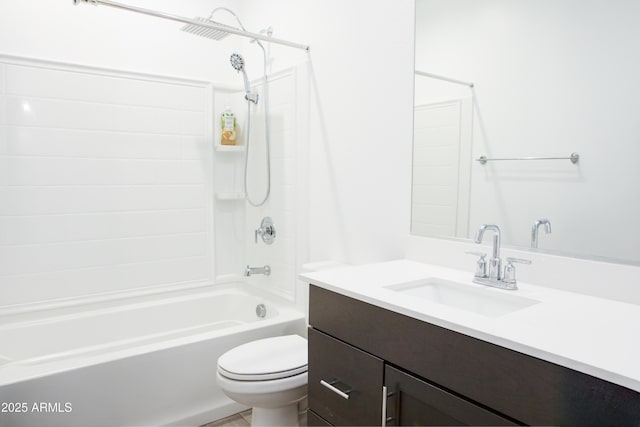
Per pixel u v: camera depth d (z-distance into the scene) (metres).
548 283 1.34
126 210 2.50
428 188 1.69
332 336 1.39
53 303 2.30
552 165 1.32
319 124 2.20
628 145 1.16
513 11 1.40
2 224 2.15
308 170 2.29
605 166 1.21
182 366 1.94
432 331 1.06
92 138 2.37
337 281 1.41
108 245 2.45
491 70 1.47
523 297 1.23
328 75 2.13
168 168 2.62
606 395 0.76
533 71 1.36
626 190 1.17
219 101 2.80
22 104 2.17
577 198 1.27
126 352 1.83
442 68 1.61
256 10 2.71
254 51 2.72
